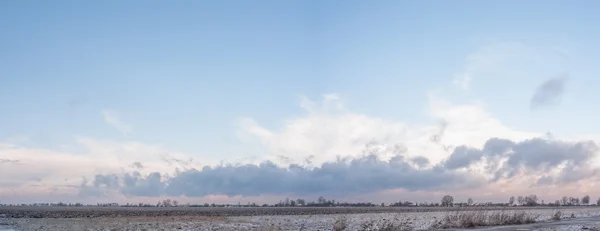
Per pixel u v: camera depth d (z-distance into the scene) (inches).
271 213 5418.3
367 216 4067.4
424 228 2017.7
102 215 4591.5
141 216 4197.8
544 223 2377.0
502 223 2300.7
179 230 2096.5
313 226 2367.1
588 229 1879.9
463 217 2201.0
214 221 2994.6
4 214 4781.0
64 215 4569.4
